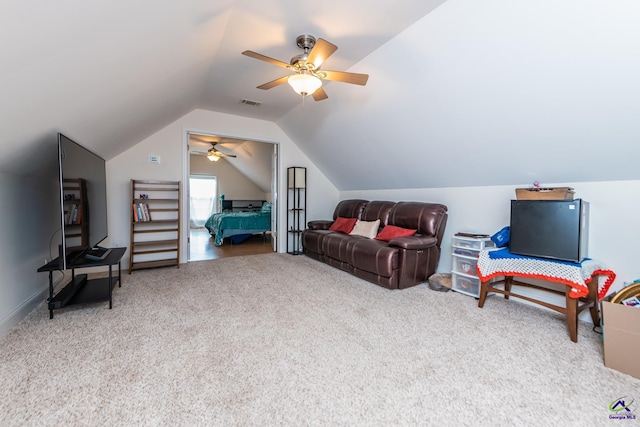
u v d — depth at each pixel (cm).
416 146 315
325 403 130
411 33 212
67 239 201
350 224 416
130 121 276
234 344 180
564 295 219
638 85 157
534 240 218
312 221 482
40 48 108
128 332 194
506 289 257
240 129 448
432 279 296
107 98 197
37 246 250
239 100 373
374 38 224
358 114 329
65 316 219
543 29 162
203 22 185
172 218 401
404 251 288
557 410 127
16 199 217
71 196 206
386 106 290
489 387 142
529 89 194
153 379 145
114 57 154
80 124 205
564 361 165
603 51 153
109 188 362
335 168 480
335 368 157
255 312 231
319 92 252
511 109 214
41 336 187
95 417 119
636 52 146
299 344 182
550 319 223
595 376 152
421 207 336
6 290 199
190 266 387
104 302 249
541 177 252
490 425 118
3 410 122
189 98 337
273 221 516
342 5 188
